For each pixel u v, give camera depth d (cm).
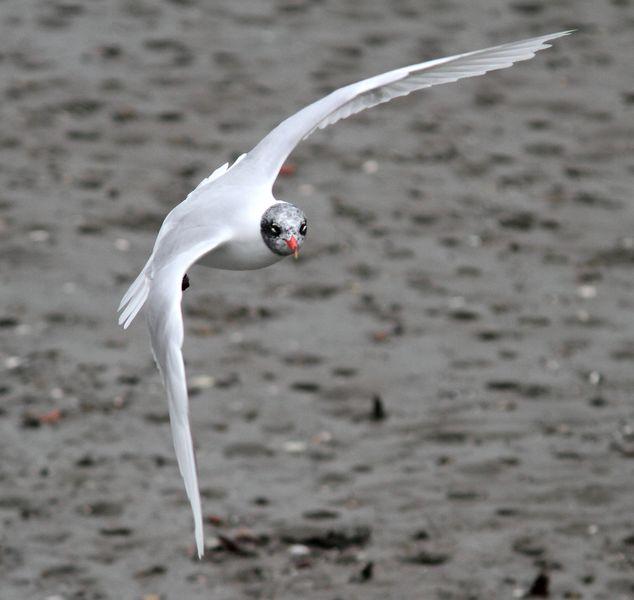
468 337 1540
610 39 2248
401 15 2306
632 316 1578
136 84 2064
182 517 1260
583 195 1828
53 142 1909
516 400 1435
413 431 1383
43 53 2141
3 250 1666
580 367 1488
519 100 2077
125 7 2319
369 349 1514
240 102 2019
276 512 1266
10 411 1395
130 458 1334
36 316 1552
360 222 1752
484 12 2320
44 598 1153
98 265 1647
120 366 1476
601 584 1174
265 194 770
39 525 1243
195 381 1451
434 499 1284
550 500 1284
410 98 2089
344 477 1314
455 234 1736
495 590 1165
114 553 1212
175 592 1163
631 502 1280
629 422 1400
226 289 1625
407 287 1628
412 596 1157
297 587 1170
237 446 1355
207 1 2359
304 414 1406
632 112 2039
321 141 1956
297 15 2309
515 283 1641
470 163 1900
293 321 1565
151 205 1767
